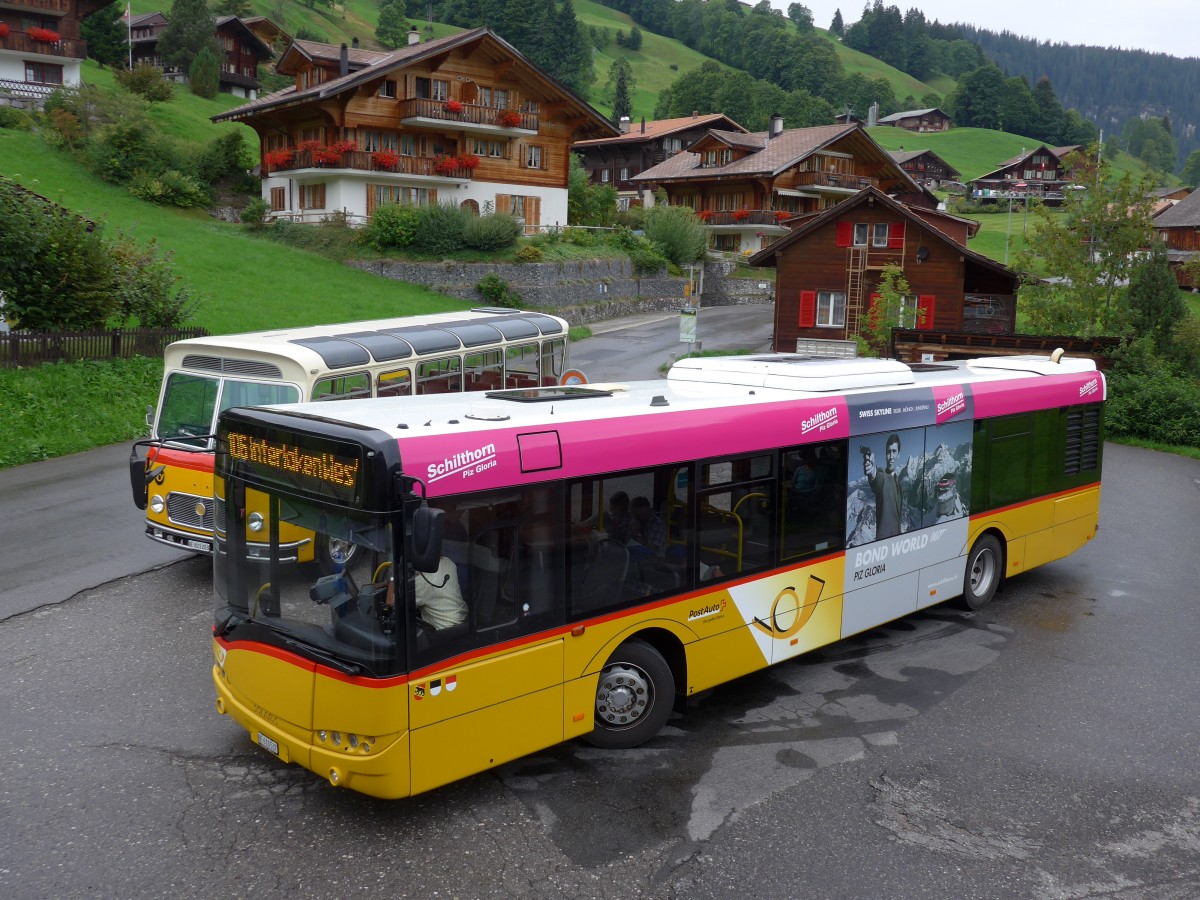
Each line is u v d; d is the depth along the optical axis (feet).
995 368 41.81
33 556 40.70
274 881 19.40
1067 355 91.97
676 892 19.36
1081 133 622.95
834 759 25.31
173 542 35.65
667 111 482.69
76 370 70.03
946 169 369.71
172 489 35.55
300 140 168.45
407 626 19.93
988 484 37.45
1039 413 39.86
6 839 20.61
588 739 25.17
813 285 129.08
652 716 25.53
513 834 21.30
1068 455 41.86
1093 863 20.89
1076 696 29.86
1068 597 40.50
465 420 22.03
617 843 21.06
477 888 19.31
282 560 21.35
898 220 123.13
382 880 19.51
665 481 25.20
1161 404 86.58
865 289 126.11
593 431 23.58
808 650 30.04
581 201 199.52
